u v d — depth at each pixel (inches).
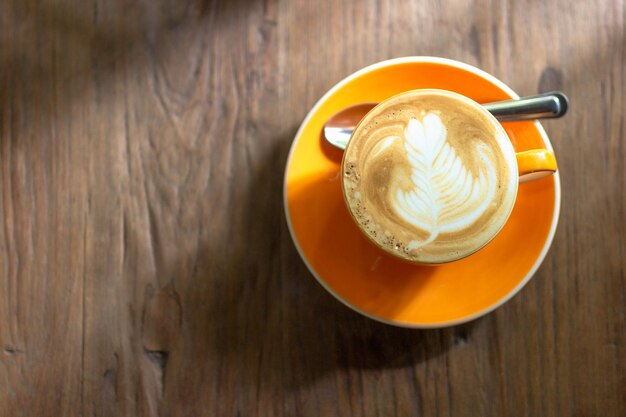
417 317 17.6
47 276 19.6
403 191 16.7
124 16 19.7
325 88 19.4
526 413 19.0
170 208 19.4
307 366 19.2
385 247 16.6
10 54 19.8
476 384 19.0
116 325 19.4
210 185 19.4
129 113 19.6
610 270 19.1
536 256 17.4
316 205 17.8
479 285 17.7
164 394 19.2
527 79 19.3
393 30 19.4
